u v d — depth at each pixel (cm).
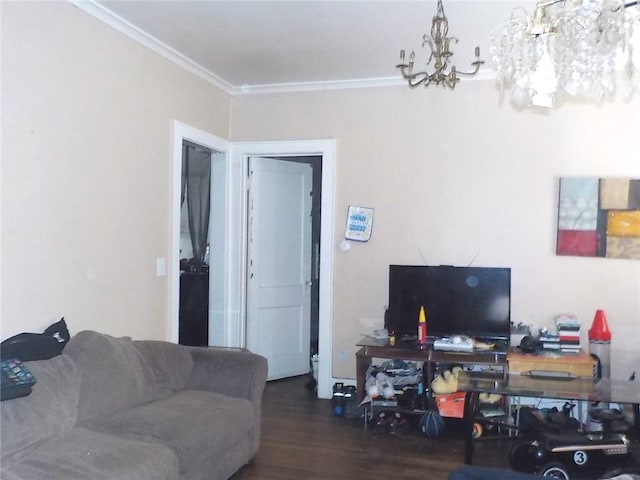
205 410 294
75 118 318
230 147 511
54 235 304
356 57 423
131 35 365
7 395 224
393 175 475
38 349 272
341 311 487
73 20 315
